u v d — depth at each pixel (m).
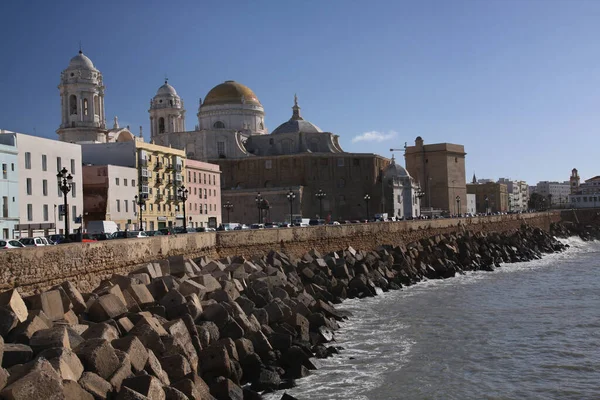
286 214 146.62
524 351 39.88
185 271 45.22
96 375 21.98
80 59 135.25
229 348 30.75
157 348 27.28
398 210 165.12
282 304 41.22
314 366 34.97
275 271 54.84
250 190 149.62
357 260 75.19
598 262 104.25
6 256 32.66
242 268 50.59
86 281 39.09
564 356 38.69
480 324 48.19
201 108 176.38
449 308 55.72
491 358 38.12
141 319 29.28
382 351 39.38
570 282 75.69
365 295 63.28
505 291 67.81
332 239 80.94
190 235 56.03
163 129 163.00
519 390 32.22
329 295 58.31
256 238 67.50
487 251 107.88
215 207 128.75
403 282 74.25
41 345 23.38
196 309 34.16
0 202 65.25
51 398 19.11
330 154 158.38
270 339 35.38
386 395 31.03
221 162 159.50
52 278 36.22
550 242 144.50
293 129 173.62
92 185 88.88
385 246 87.25
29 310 28.27
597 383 33.41
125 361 23.41
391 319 50.19
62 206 75.94
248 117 174.25
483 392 31.84
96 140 132.38
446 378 33.94
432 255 89.19
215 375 29.19
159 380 23.56
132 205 95.62
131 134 142.88
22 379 18.92
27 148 70.56
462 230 119.00
